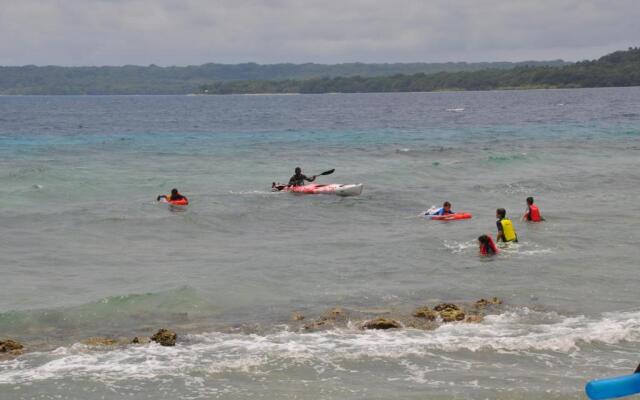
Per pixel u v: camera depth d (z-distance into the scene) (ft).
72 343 42.22
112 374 36.91
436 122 266.36
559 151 148.66
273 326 45.19
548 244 67.46
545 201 92.63
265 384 35.94
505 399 34.19
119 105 557.33
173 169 124.57
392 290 53.57
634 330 43.80
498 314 47.52
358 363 38.68
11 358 39.14
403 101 579.07
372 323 44.52
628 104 390.83
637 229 73.87
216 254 66.08
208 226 78.64
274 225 79.71
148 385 35.65
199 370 37.47
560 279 55.88
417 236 72.43
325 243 70.18
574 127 221.87
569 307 49.03
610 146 158.30
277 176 117.80
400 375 37.14
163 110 431.84
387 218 83.30
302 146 168.66
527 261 61.31
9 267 61.05
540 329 44.19
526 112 331.36
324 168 127.13
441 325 45.06
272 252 66.54
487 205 90.99
